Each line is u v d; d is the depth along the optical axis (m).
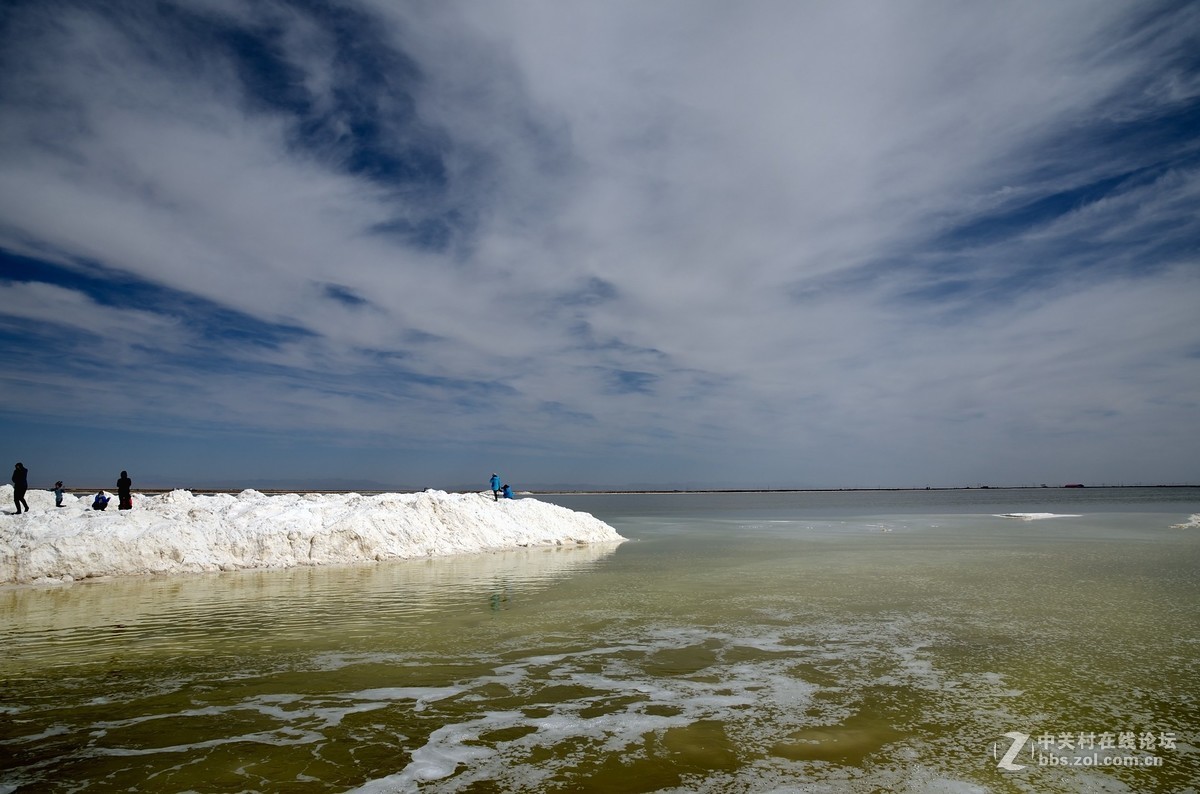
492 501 30.78
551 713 7.87
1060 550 24.77
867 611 13.40
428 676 9.30
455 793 5.93
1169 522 41.28
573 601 14.73
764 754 6.69
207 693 8.62
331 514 24.22
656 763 6.50
